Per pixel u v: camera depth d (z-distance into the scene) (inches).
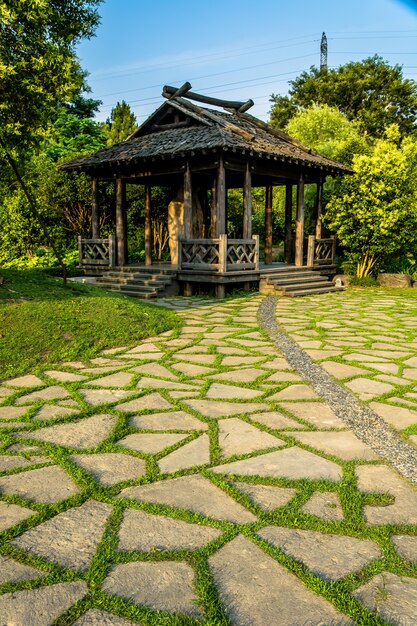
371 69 1450.5
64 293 354.9
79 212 757.9
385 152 614.2
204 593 87.5
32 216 734.5
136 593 88.1
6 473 132.5
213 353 267.7
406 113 1461.6
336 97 1430.9
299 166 585.6
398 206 578.2
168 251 829.2
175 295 510.3
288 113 1455.5
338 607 84.7
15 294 326.6
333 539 103.5
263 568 94.5
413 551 99.8
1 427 164.2
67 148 1043.9
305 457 141.8
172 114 586.9
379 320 368.8
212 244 490.0
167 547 100.8
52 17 302.5
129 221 802.8
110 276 551.2
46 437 156.3
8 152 331.9
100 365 245.1
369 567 94.7
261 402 189.6
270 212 630.5
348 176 616.7
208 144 460.1
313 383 213.8
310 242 598.9
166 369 237.0
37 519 110.6
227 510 114.3
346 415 175.6
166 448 148.1
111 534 105.1
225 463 138.1
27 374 229.5
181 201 617.6
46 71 287.6
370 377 222.4
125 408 183.2
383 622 81.6
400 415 175.3
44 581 91.0
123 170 564.1
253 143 502.9
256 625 81.1
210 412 179.0
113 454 144.3
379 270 633.0
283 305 444.1
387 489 124.1
